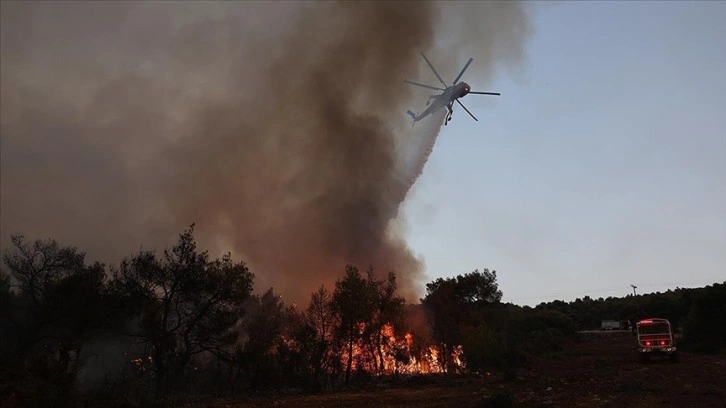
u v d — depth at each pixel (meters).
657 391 20.34
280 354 26.05
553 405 17.44
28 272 23.44
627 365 34.25
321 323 28.97
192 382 24.36
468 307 44.44
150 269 23.92
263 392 23.91
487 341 37.38
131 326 24.73
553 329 67.00
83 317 22.69
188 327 24.03
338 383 27.80
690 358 38.44
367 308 29.33
